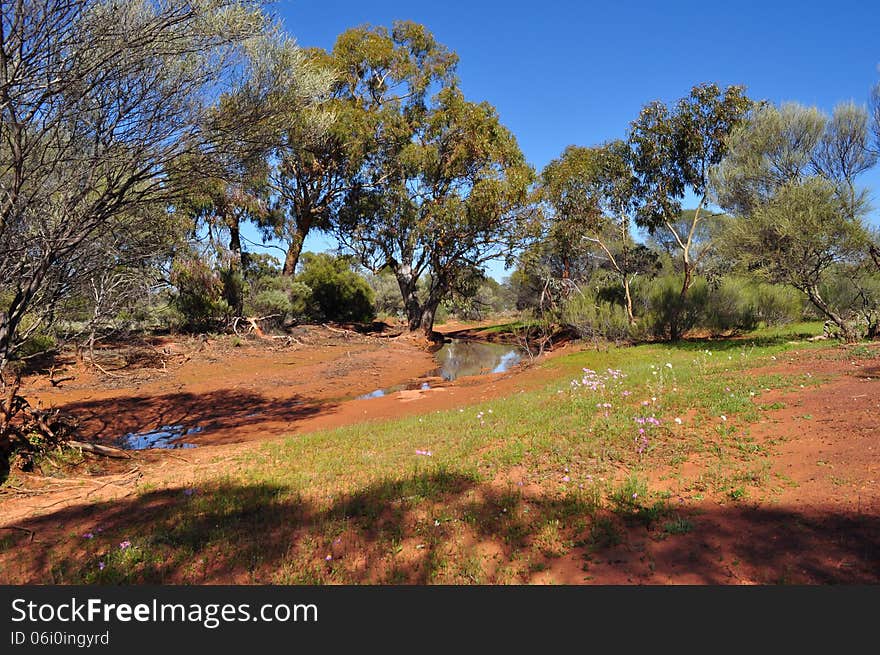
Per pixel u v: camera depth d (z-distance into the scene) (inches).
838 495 177.9
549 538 173.9
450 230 1249.4
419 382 761.0
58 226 285.3
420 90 1336.1
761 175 658.8
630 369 553.0
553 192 1127.6
